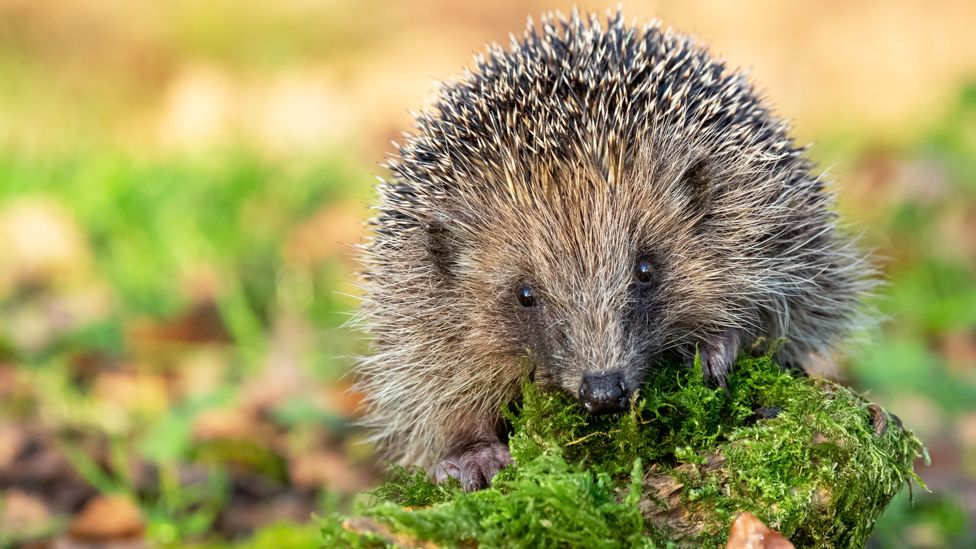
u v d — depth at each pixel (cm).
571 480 362
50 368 891
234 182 1155
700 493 382
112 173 1166
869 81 1633
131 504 697
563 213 487
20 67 1709
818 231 549
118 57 1881
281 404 837
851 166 1245
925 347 917
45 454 776
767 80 1620
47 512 715
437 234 524
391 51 1884
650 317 491
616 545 359
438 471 507
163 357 934
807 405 403
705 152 511
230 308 973
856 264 584
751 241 520
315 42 1945
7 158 1251
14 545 680
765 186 524
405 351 548
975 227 1080
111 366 915
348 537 358
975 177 1184
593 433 412
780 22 1911
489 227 507
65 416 828
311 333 934
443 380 539
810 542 390
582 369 462
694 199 509
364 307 576
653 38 567
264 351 917
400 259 544
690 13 1942
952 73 1642
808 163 584
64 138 1365
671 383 455
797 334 559
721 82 555
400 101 1586
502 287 507
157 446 756
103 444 795
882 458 397
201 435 789
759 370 432
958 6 1903
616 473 403
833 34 1838
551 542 359
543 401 433
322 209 1141
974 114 1379
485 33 1934
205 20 1953
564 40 562
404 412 576
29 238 1061
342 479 757
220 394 827
